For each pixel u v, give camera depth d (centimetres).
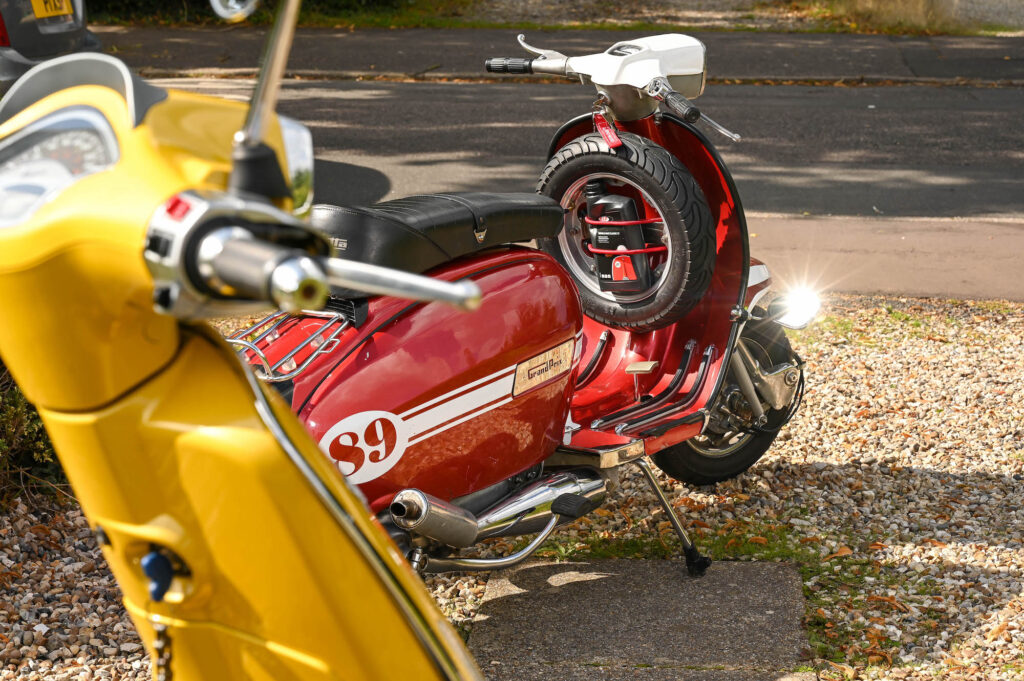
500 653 279
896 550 327
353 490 119
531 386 273
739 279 324
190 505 106
